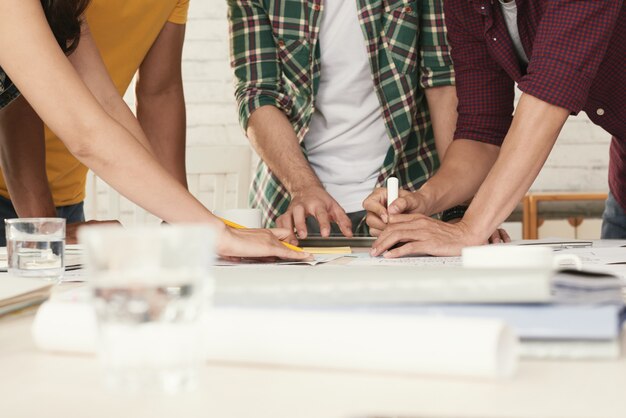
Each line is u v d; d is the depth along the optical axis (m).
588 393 0.38
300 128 1.85
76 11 1.18
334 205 1.57
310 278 0.47
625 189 1.94
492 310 0.45
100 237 0.36
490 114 1.62
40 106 1.02
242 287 0.47
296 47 1.80
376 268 0.53
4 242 1.79
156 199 1.05
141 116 1.82
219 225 1.05
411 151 1.91
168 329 0.37
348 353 0.41
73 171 1.96
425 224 1.26
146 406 0.35
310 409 0.35
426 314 0.45
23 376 0.41
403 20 1.76
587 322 0.44
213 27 4.21
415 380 0.40
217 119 4.24
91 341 0.45
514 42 1.50
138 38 1.70
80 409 0.35
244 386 0.39
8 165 1.55
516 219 3.31
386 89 1.79
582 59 1.25
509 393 0.38
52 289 0.63
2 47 1.00
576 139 4.11
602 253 1.13
